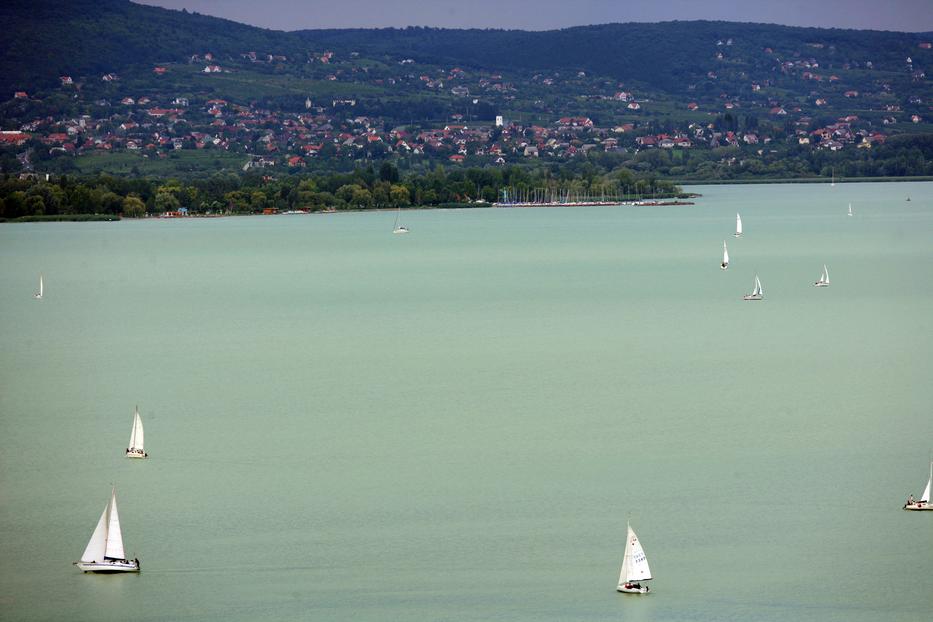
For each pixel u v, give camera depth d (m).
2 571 172.25
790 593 163.62
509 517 190.12
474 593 164.50
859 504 194.25
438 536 182.75
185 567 173.12
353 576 169.62
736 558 174.38
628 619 157.00
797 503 194.88
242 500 199.38
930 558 173.50
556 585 166.62
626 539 181.00
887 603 160.88
